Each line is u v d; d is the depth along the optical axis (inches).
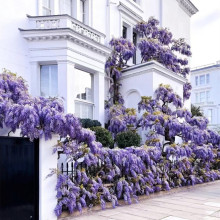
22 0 394.9
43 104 264.4
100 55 466.6
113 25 567.5
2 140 220.5
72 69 406.3
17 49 385.1
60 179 251.1
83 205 268.1
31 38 393.4
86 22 508.7
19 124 243.4
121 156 322.7
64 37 393.1
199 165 480.4
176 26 799.1
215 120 1414.9
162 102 535.8
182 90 638.5
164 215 267.6
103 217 258.8
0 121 253.8
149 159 354.9
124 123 476.1
